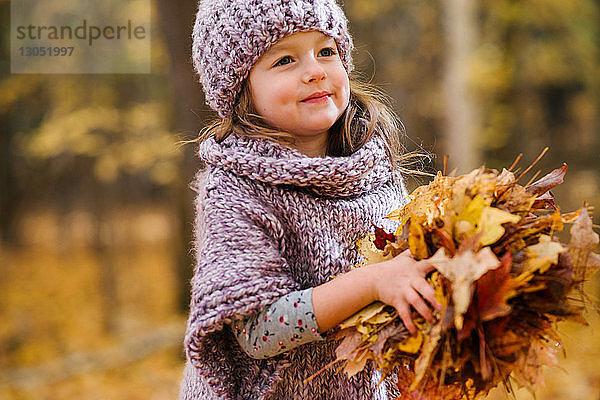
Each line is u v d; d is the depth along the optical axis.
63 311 8.18
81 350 6.49
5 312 8.21
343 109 1.60
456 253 1.24
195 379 1.64
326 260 1.52
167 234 12.22
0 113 9.60
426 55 4.62
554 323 1.30
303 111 1.54
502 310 1.19
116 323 7.37
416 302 1.28
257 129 1.55
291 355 1.52
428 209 1.39
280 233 1.50
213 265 1.45
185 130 4.28
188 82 4.12
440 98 4.54
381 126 1.71
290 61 1.54
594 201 8.84
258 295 1.41
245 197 1.50
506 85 8.49
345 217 1.54
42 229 13.70
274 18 1.50
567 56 9.29
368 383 1.59
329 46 1.57
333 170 1.50
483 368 1.20
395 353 1.34
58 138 7.46
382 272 1.35
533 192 1.43
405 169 1.77
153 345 6.42
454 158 4.47
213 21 1.57
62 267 10.84
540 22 8.66
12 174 11.47
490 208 1.27
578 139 10.41
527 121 9.91
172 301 8.30
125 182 10.78
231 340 1.52
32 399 5.19
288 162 1.49
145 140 7.52
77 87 7.45
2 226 11.74
